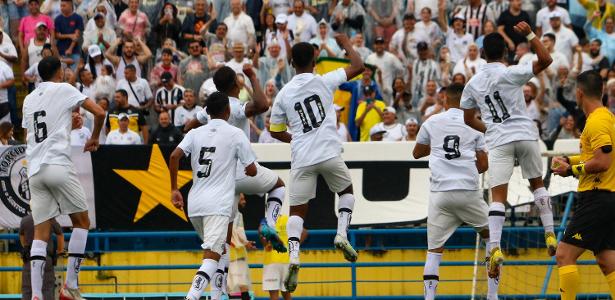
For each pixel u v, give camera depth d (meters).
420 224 34.78
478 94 25.02
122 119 38.12
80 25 44.59
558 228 33.62
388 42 46.12
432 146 26.02
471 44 42.41
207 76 41.84
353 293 32.72
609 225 23.50
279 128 24.58
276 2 45.97
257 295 35.06
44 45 42.88
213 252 24.16
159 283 33.69
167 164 34.19
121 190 34.12
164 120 38.44
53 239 30.11
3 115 41.28
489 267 26.30
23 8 45.41
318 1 46.56
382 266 32.56
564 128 40.22
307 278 35.00
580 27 46.53
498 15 46.00
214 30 45.53
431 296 26.11
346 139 38.31
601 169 22.94
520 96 24.81
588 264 34.03
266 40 44.25
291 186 24.53
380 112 39.59
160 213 34.12
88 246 34.72
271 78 42.06
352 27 45.28
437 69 42.72
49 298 28.44
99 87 41.31
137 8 44.75
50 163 25.27
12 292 34.69
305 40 44.28
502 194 24.97
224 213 24.28
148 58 43.53
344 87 40.22
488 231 26.22
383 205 34.28
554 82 42.34
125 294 31.98
